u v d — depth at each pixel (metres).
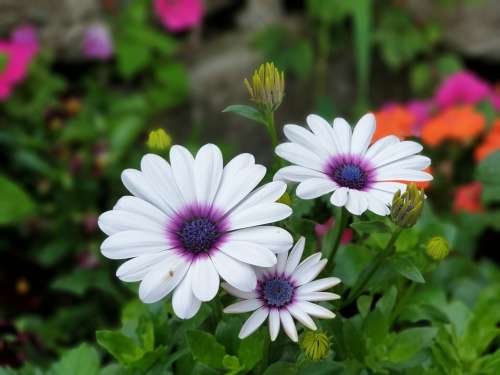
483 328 0.29
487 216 0.46
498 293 0.32
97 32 0.58
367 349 0.25
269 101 0.23
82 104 0.59
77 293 0.45
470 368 0.28
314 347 0.20
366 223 0.22
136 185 0.21
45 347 0.42
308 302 0.20
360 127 0.22
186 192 0.21
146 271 0.20
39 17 0.60
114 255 0.20
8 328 0.40
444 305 0.30
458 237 0.44
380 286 0.28
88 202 0.51
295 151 0.21
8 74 0.54
